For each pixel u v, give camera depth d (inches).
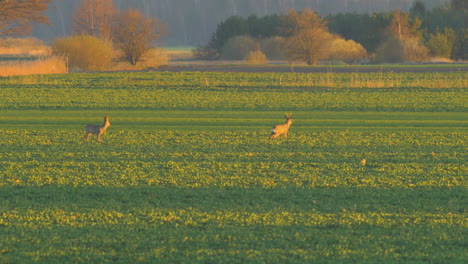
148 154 3430.1
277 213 2315.5
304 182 2810.0
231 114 5093.5
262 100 5999.0
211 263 1839.3
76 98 6131.9
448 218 2263.8
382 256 1891.0
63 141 3831.2
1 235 2058.3
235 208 2380.7
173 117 4904.0
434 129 4330.7
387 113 5142.7
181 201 2490.2
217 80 7859.3
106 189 2657.5
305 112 5211.6
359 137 4010.8
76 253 1904.5
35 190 2635.3
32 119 4751.5
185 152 3486.7
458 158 3351.4
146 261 1852.9
